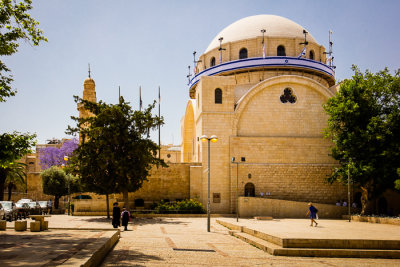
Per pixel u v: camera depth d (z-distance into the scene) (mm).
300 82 44844
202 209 39719
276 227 24328
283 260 14656
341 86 38906
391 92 37062
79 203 38250
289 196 42750
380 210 43156
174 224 30188
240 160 42719
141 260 13266
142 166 33469
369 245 16797
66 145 69938
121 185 33062
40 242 14594
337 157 39500
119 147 33594
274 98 44625
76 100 33969
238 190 42062
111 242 16281
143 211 39781
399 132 35812
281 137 43688
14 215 30812
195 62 56406
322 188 43312
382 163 35906
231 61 49750
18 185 50156
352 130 37969
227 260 14148
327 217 39500
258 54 50156
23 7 17266
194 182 42406
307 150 43812
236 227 25141
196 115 47562
